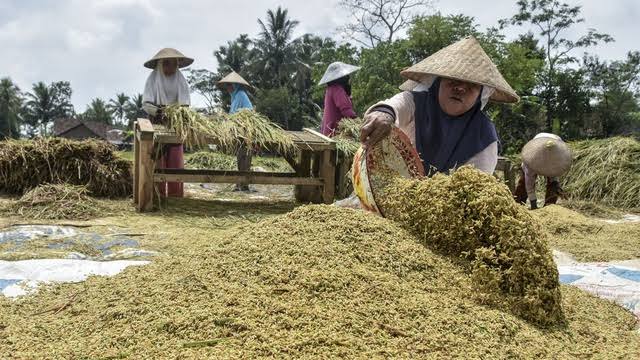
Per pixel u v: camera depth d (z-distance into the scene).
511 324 2.40
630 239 5.45
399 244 2.86
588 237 5.51
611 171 9.75
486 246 2.83
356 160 3.55
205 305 2.32
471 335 2.27
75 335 2.28
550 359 2.21
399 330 2.21
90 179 7.75
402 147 3.65
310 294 2.37
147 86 7.51
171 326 2.20
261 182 7.02
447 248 2.95
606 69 36.00
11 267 3.49
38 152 7.71
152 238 4.77
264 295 2.36
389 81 23.20
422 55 22.86
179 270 2.75
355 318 2.25
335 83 8.34
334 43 28.61
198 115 6.73
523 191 7.86
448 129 3.96
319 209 3.06
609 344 2.51
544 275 2.63
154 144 6.60
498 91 4.07
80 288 2.91
